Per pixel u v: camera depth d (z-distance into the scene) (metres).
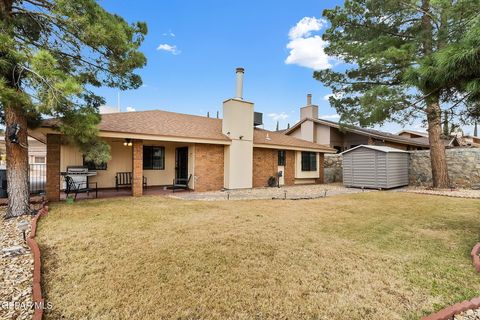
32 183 12.22
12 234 4.53
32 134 9.36
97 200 8.27
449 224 5.38
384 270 3.23
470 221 5.61
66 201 7.82
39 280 2.87
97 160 6.70
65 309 2.43
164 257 3.56
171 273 3.12
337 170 17.41
